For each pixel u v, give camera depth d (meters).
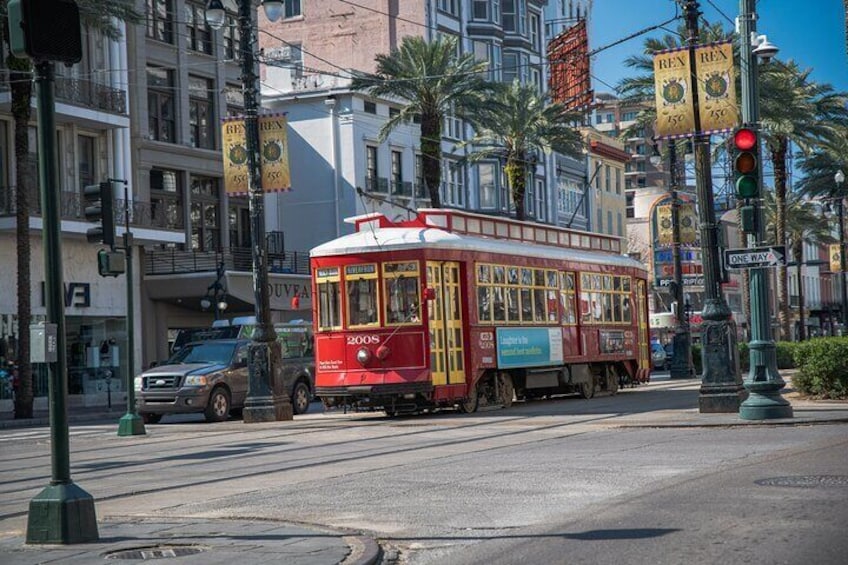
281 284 62.62
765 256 21.84
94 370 52.09
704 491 12.81
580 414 28.12
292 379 37.31
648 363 42.38
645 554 9.40
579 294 36.91
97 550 10.59
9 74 42.50
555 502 12.83
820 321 144.25
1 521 13.62
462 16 79.81
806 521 10.48
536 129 62.69
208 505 13.94
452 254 30.08
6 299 48.22
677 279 57.56
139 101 55.59
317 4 77.50
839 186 70.25
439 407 32.19
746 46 23.06
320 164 69.81
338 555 9.91
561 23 104.38
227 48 62.97
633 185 163.88
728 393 24.75
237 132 32.53
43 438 29.42
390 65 56.53
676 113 24.48
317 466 18.31
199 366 34.59
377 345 29.38
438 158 56.28
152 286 56.12
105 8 43.47
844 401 27.33
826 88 64.12
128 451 23.30
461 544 10.59
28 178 43.66
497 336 31.86
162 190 57.53
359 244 29.69
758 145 21.97
